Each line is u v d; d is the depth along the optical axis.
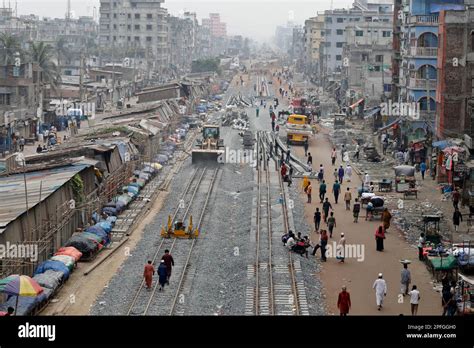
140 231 53.56
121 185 63.81
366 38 161.88
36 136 96.19
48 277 38.16
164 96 131.12
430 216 49.91
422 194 66.50
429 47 88.88
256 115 138.50
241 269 43.28
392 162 83.94
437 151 73.81
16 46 114.94
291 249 47.16
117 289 39.44
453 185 64.75
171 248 48.34
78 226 49.53
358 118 131.38
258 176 76.62
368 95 126.19
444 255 43.09
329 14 199.12
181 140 102.62
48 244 42.78
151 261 42.94
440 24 78.44
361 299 38.62
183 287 40.19
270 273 42.28
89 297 38.19
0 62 104.38
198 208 61.94
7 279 33.44
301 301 37.59
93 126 89.38
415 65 89.19
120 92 154.75
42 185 45.94
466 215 57.56
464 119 76.06
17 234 38.28
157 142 87.62
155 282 40.94
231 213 61.59
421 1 93.94
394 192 67.50
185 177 76.50
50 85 120.81
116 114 103.69
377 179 74.19
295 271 42.53
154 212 60.31
